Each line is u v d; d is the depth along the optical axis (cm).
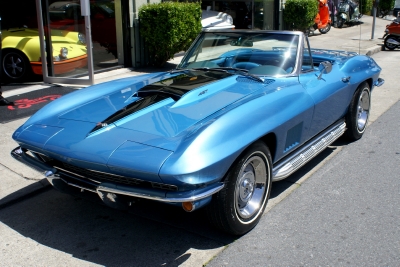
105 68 972
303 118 395
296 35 445
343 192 420
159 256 321
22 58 843
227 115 323
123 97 385
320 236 343
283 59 438
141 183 297
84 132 328
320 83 444
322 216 374
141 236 349
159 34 964
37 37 853
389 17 2531
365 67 549
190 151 286
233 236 346
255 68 439
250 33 464
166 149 292
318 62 534
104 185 305
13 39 838
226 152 296
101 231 358
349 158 508
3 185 429
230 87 387
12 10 870
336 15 1911
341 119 534
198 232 353
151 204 318
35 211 392
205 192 291
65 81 836
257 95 368
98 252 328
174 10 948
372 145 550
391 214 377
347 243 333
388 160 500
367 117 579
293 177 457
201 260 315
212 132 302
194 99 360
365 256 316
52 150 320
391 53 1323
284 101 375
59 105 389
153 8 957
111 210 393
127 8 976
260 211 355
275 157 371
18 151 371
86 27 796
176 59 1127
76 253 327
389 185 435
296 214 378
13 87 813
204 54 478
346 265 305
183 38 980
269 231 351
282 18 1529
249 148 326
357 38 1580
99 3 931
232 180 313
